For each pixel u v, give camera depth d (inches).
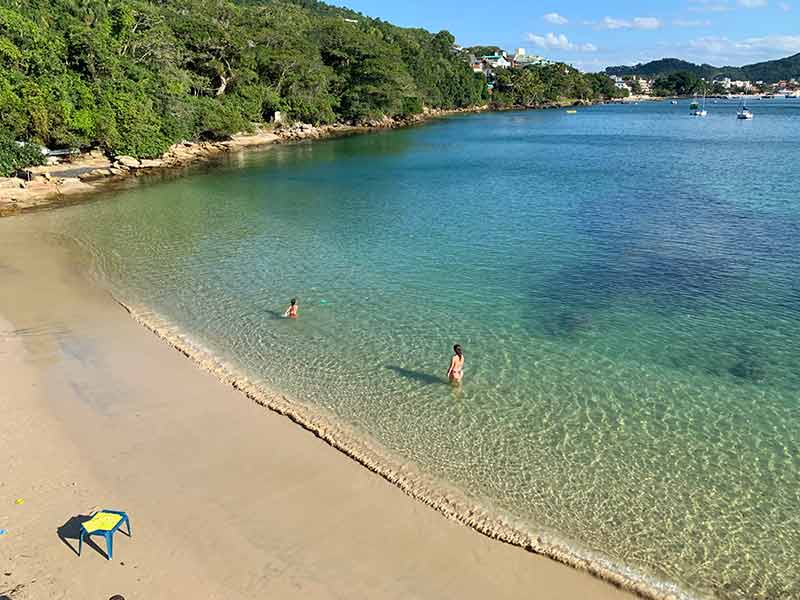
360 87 5620.1
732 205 1991.9
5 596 474.9
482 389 853.8
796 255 1418.6
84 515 572.4
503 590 513.7
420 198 2223.2
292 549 546.9
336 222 1825.8
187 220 1828.2
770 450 716.0
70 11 3577.8
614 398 829.8
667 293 1207.6
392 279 1305.4
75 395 804.6
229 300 1176.2
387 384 866.8
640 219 1823.3
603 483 659.4
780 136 4790.8
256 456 687.1
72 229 1696.6
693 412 794.8
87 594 482.9
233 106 4207.7
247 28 5083.7
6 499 591.2
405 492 637.3
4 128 2352.4
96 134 2733.8
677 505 626.2
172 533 557.0
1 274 1291.8
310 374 893.2
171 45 3821.4
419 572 528.7
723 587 527.5
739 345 979.9
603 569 542.3
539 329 1051.9
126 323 1056.8
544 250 1512.1
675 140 4579.2
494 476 668.7
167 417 762.8
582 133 5403.5
